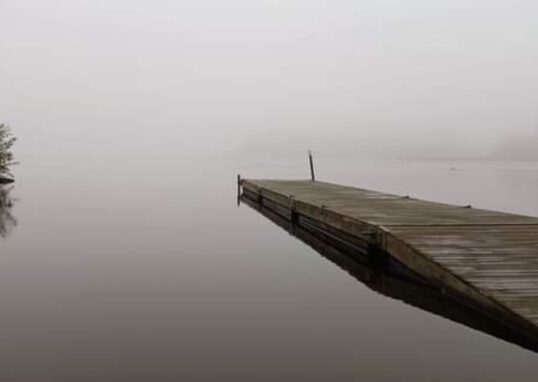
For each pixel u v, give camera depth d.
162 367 6.16
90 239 15.24
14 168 74.62
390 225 10.95
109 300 8.86
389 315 8.06
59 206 23.89
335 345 6.85
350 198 17.62
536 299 6.65
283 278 10.49
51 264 11.76
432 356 6.47
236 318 7.95
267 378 5.89
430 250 8.90
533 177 60.06
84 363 6.25
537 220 11.58
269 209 22.42
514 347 6.42
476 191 35.66
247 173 66.19
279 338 7.11
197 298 9.03
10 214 20.88
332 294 9.33
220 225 18.19
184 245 14.31
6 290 9.48
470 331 7.21
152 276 10.63
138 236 15.79
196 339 7.05
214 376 5.93
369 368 6.15
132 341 6.96
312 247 14.03
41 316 7.98
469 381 5.82
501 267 7.94
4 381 5.77
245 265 11.76
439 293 8.16
